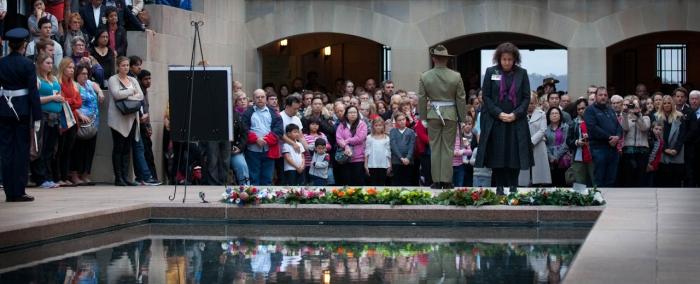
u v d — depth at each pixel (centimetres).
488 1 2452
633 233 1038
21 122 1406
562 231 1274
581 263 835
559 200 1341
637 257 870
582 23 2433
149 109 2000
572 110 1950
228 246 1118
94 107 1772
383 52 2875
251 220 1380
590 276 772
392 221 1357
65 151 1742
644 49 2861
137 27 2008
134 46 2003
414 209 1352
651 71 2861
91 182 1808
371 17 2503
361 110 1991
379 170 1861
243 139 1833
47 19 1681
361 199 1375
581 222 1327
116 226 1304
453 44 2722
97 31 1886
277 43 2664
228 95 1504
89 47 1870
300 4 2519
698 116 1878
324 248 1101
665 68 2859
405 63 2492
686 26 2395
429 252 1064
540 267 954
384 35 2502
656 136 1891
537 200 1349
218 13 2369
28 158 1420
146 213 1384
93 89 1777
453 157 1716
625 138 1872
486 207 1344
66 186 1755
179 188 1697
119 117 1792
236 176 1847
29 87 1398
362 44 2872
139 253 1060
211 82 1504
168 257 1029
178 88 1510
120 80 1803
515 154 1447
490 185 1817
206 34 2312
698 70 2825
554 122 1852
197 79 1505
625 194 1515
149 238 1196
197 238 1196
